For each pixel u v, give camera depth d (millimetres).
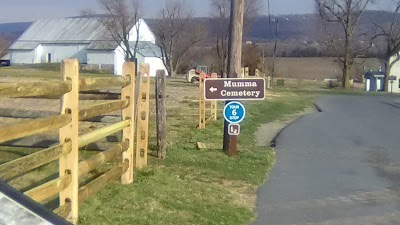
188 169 10625
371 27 70688
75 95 6008
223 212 7934
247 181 10320
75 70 5984
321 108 32125
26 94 5047
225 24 73312
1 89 4652
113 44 81125
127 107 8391
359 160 13180
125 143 8336
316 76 87500
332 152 14359
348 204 8836
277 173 11336
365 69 87750
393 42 70188
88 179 7777
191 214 7582
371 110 30766
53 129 5738
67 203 6031
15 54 91250
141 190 8250
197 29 80500
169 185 8953
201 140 14812
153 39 87188
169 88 41781
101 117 8938
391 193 9664
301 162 12719
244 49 69188
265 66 77688
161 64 82688
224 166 11461
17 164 5082
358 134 18594
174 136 15242
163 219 7133
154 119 16969
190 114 21172
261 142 16375
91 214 6742
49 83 5477
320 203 8875
